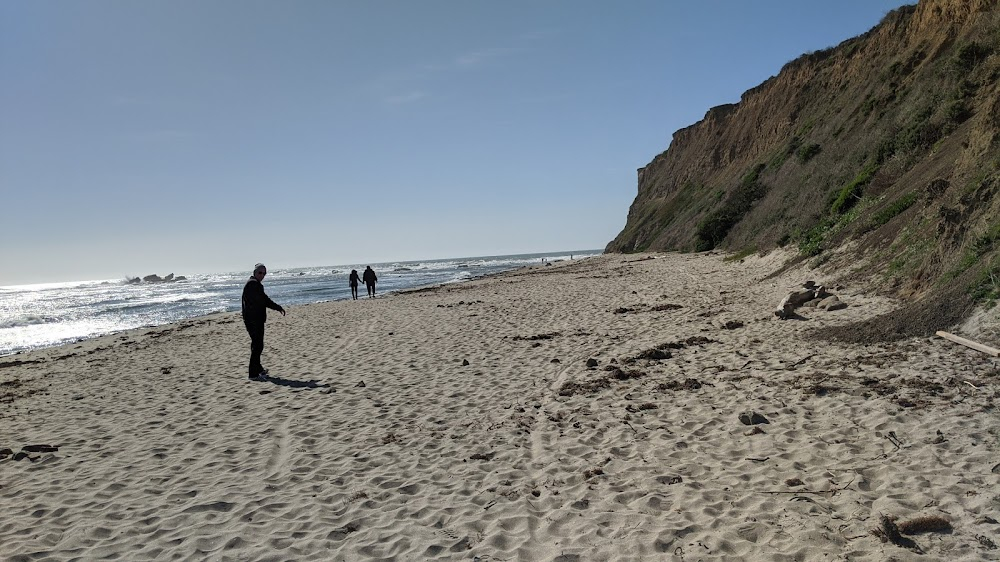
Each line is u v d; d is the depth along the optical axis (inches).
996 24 702.5
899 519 156.7
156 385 411.5
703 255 1408.7
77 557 166.9
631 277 1077.8
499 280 1390.3
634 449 230.1
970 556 138.6
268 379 400.5
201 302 1717.5
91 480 227.8
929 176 569.3
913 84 942.4
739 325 456.4
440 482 211.3
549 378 353.1
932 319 329.7
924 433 208.8
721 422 250.2
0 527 189.0
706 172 2246.6
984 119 446.6
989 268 321.4
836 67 1593.3
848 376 282.8
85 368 520.1
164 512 194.7
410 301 969.5
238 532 177.5
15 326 1191.6
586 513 180.7
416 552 162.7
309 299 1515.7
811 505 171.2
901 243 494.3
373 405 315.9
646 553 155.2
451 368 398.6
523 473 215.8
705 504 179.0
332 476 221.0
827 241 684.1
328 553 163.9
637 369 355.6
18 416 349.1
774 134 1764.3
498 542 166.1
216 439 272.4
